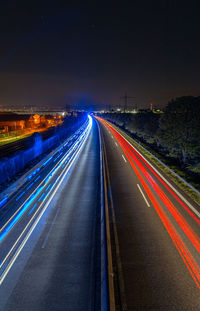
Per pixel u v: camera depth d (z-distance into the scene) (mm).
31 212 15586
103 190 19359
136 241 11469
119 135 65000
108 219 14031
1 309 7754
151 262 9797
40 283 8945
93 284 8891
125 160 31625
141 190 19094
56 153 39625
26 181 23016
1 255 10773
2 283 8938
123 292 8234
